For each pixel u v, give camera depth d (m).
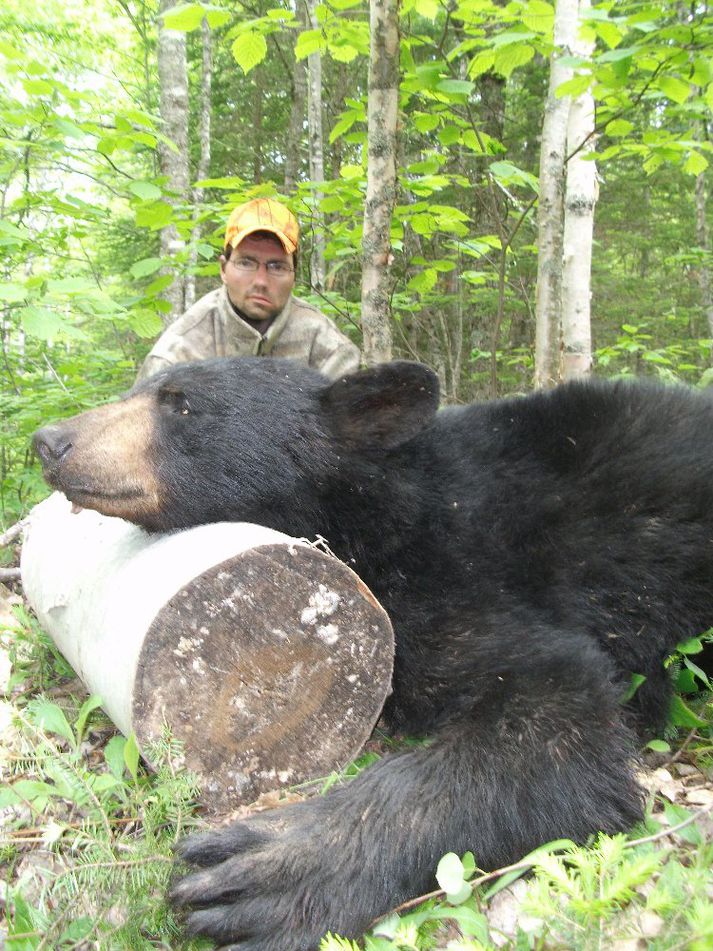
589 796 0.69
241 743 0.72
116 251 3.40
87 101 1.44
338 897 0.62
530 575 0.92
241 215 1.49
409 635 0.86
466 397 3.34
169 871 0.65
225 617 0.68
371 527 0.91
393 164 1.32
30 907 0.61
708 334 4.21
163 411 0.90
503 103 3.16
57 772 0.69
